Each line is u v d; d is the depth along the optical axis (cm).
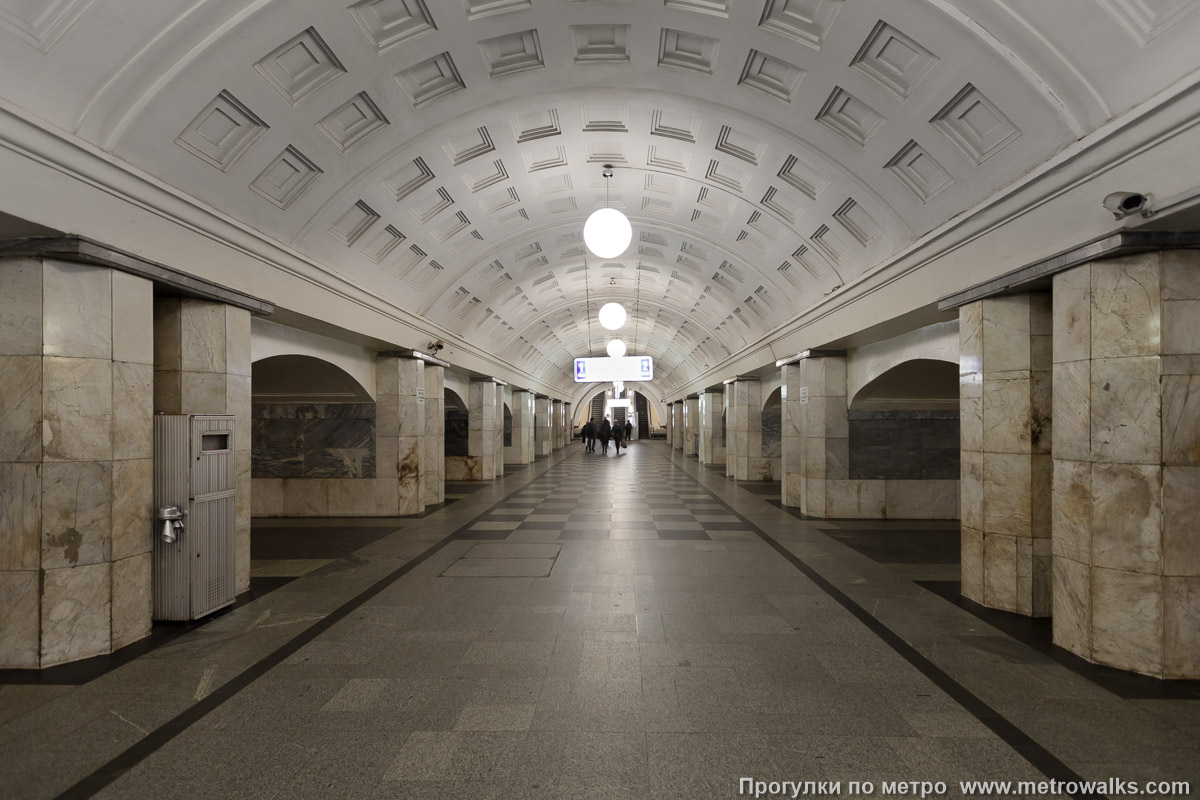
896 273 682
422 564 682
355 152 611
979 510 533
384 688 364
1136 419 383
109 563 421
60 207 375
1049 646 433
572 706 340
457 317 1263
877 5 434
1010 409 511
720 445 2264
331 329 796
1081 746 298
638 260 1436
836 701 347
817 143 619
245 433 572
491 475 1723
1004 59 400
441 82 590
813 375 1017
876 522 969
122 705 343
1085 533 408
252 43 434
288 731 313
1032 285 475
